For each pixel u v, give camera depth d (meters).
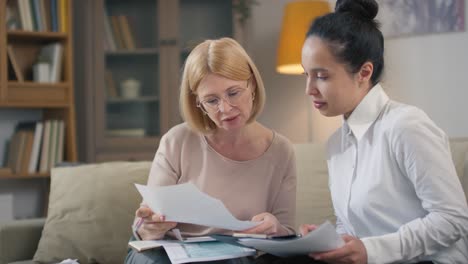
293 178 1.50
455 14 2.87
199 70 1.33
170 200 1.20
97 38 3.28
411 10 2.97
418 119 1.17
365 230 1.27
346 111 1.25
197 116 1.44
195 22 3.34
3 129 3.30
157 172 1.49
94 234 1.86
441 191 1.11
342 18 1.19
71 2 3.24
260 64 3.52
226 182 1.45
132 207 1.91
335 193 1.34
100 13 3.29
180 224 1.43
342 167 1.32
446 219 1.10
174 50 3.32
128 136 3.32
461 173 1.68
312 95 1.24
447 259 1.19
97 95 3.28
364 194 1.23
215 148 1.49
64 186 1.98
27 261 1.91
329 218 1.92
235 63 1.33
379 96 1.25
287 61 3.04
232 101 1.33
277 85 3.49
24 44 3.29
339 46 1.17
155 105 3.34
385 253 1.11
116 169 1.99
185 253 1.19
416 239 1.11
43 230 1.93
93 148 3.28
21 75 3.09
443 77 2.92
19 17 3.10
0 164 3.26
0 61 2.98
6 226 1.95
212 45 1.35
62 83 3.15
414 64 2.98
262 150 1.49
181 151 1.50
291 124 3.46
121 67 3.33
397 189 1.20
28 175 3.10
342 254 1.10
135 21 3.34
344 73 1.19
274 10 3.48
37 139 3.15
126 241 1.86
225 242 1.21
